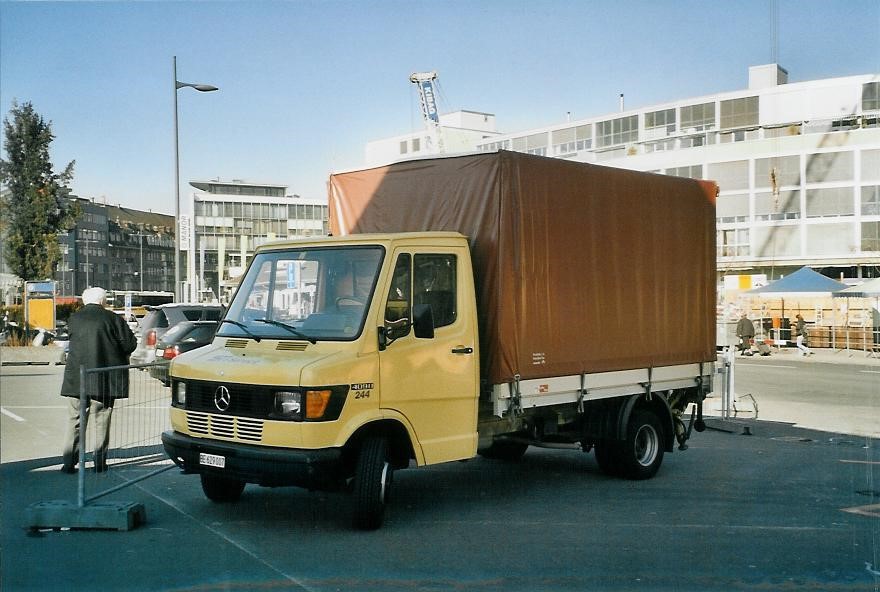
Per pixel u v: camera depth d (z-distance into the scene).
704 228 10.62
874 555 6.51
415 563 6.17
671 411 10.13
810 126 59.78
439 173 8.37
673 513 7.93
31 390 18.42
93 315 9.22
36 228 29.75
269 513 7.70
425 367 7.30
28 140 29.58
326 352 6.89
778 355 35.91
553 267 8.34
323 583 5.66
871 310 39.31
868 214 56.94
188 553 6.35
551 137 77.88
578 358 8.60
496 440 8.58
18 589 5.46
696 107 65.50
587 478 9.74
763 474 10.08
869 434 13.60
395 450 7.44
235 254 103.19
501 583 5.72
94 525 7.02
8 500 7.95
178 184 25.30
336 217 9.38
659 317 9.81
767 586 5.74
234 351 7.27
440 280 7.58
